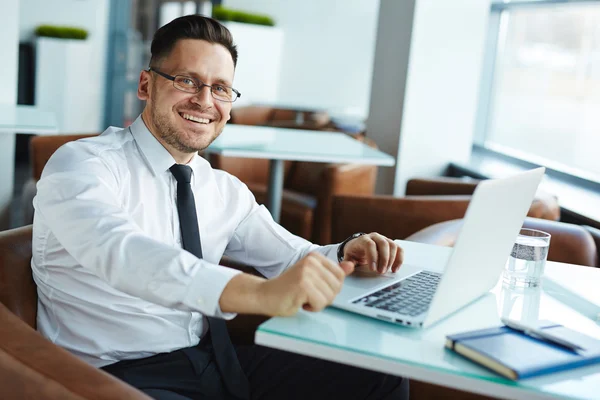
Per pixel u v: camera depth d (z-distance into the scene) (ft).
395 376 5.41
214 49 5.60
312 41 28.96
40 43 26.61
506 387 3.55
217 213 5.97
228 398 5.50
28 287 5.32
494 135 18.89
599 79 14.83
